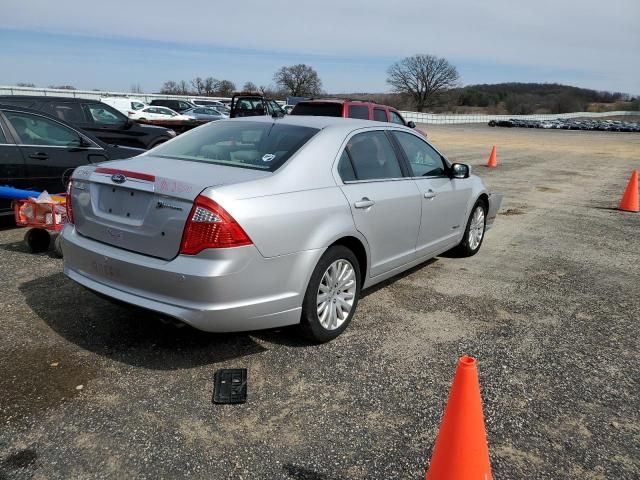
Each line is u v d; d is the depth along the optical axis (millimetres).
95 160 7059
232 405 3100
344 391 3287
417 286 5262
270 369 3508
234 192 3223
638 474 2684
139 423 2896
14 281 4855
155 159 3906
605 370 3725
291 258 3455
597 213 9734
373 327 4230
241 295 3232
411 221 4707
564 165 19094
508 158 21406
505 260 6348
